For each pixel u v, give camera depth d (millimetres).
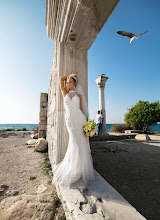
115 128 16703
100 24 2389
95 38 2744
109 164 3742
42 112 8273
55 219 1575
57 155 2678
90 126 2141
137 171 3219
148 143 7328
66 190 1843
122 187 2436
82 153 2146
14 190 2227
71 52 2967
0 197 2025
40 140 5441
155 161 4004
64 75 2855
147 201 1997
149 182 2637
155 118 14969
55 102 3109
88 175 2141
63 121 2770
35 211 1665
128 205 1536
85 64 3084
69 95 2436
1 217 1547
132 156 4586
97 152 5195
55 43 3688
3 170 3201
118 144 7012
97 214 1367
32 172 3088
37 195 2027
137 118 15117
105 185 2018
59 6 2209
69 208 1464
